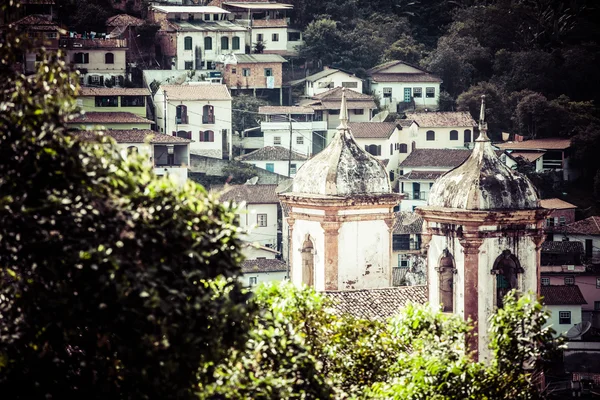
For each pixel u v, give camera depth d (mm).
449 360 79000
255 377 62250
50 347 58125
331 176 115062
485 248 105688
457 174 108688
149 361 56594
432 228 107938
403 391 76750
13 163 56375
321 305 79438
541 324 80562
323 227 114062
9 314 58312
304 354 65188
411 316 81562
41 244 55406
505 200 106438
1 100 58219
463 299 105812
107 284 55469
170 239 57781
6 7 60406
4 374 57531
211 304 58594
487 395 78438
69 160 56750
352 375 78938
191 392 57312
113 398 57844
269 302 78312
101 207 56906
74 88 59375
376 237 115688
